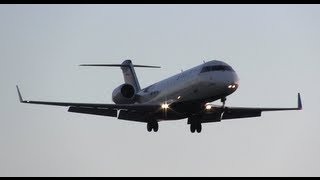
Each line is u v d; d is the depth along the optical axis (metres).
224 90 157.00
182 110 163.50
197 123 168.50
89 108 169.38
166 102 166.88
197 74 160.00
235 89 158.00
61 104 165.38
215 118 169.50
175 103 163.25
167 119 169.00
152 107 165.88
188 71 164.62
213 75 157.38
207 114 167.88
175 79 167.88
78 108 169.12
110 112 170.62
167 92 168.88
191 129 169.88
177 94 165.25
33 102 163.62
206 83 158.00
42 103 164.25
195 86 160.12
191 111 163.50
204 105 162.50
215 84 156.88
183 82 163.50
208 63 160.12
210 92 158.12
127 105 166.62
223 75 156.75
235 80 157.00
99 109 169.75
